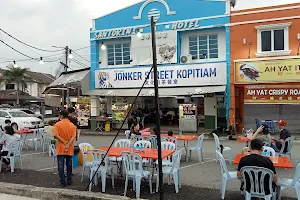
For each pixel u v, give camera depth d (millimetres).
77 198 6301
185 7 18594
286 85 16281
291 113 17641
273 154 7410
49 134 11602
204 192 6789
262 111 18188
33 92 47625
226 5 17625
